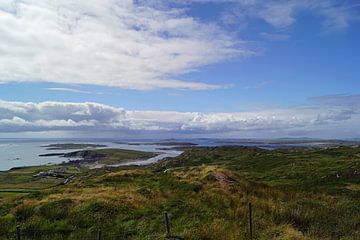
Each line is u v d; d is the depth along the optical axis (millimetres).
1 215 17922
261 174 44688
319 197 23281
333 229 14594
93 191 22703
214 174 25703
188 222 15688
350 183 31734
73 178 81188
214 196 20500
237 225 15031
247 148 95688
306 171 41969
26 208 18344
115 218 16953
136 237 14453
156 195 21578
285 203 19766
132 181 28297
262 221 15656
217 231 13945
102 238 14367
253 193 22594
